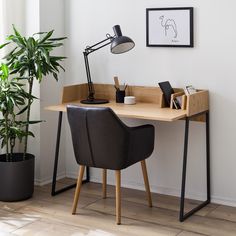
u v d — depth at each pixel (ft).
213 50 17.24
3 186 17.67
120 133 15.74
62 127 19.93
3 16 18.40
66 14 19.48
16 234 15.56
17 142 19.40
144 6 18.11
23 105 18.89
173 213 16.93
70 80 19.67
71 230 15.80
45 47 17.51
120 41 16.89
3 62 18.49
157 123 18.38
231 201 17.49
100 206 17.43
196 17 17.34
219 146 17.47
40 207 17.37
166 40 17.83
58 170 19.95
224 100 17.25
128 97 18.08
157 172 18.54
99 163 16.19
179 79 17.85
